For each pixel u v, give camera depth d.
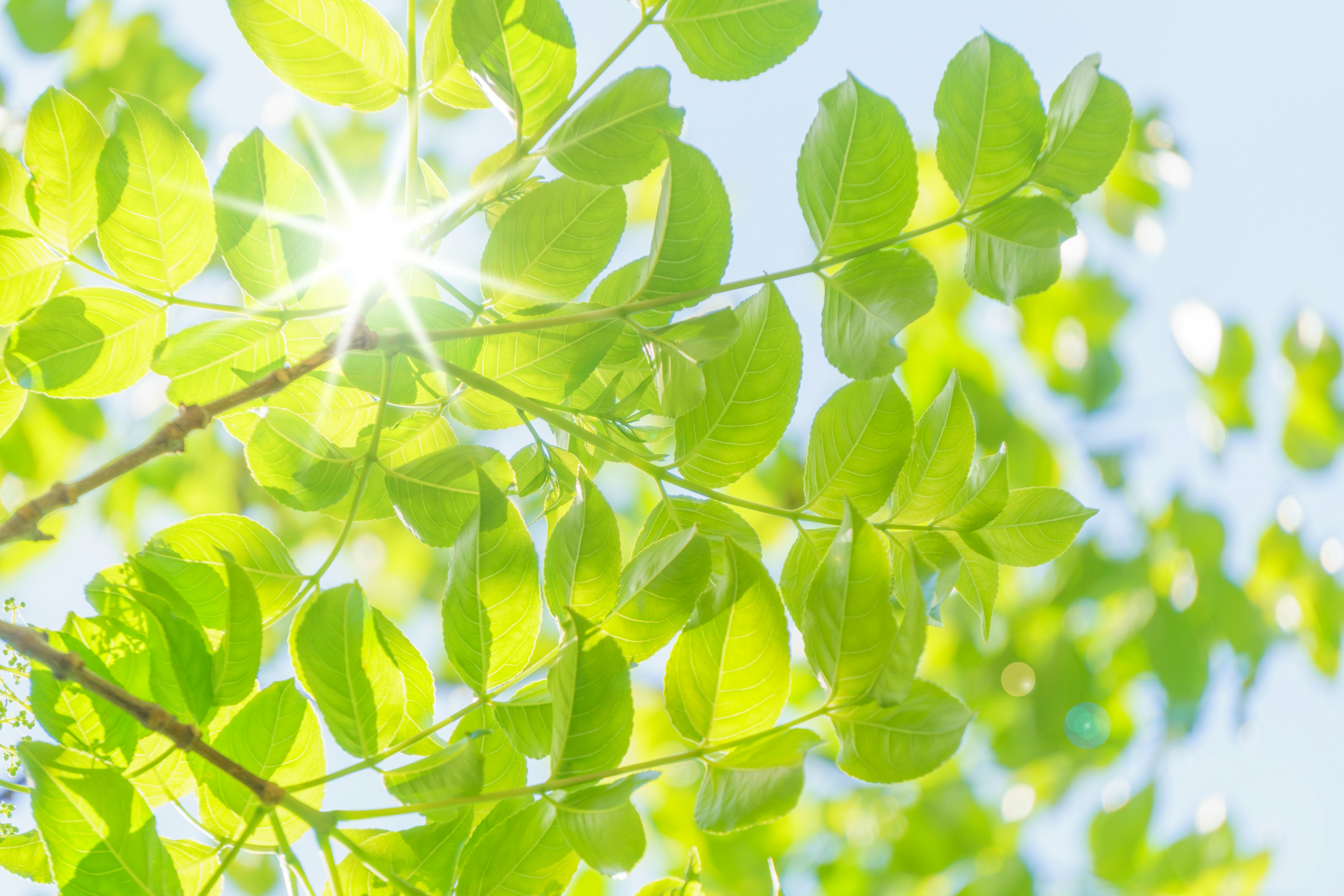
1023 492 1.25
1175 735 2.00
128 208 1.19
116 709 1.17
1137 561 2.15
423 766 1.15
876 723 1.14
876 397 1.22
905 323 1.19
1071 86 1.21
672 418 1.22
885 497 1.23
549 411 1.22
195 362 1.21
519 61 1.20
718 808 1.13
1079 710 2.10
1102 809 1.98
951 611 2.25
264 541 1.21
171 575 1.20
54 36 1.88
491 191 1.24
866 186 1.20
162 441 1.14
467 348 1.22
